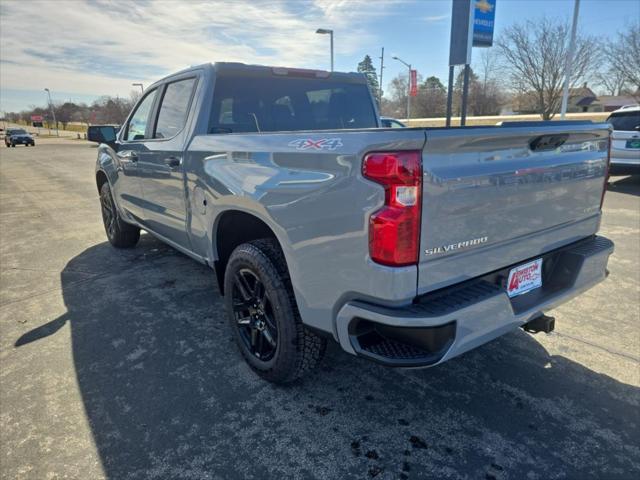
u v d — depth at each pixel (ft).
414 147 5.59
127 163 14.02
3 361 9.81
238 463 6.89
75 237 20.48
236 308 9.16
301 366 8.09
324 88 12.36
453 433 7.47
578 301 12.35
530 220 7.30
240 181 8.09
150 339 10.68
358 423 7.74
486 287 6.59
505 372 9.14
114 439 7.41
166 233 12.63
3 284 14.49
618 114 29.63
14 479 6.63
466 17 33.99
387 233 5.74
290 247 7.16
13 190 36.42
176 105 11.48
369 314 6.06
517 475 6.60
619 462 6.79
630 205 24.31
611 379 8.82
